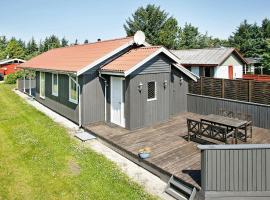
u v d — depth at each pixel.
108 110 15.22
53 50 27.61
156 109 14.63
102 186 8.83
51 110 19.98
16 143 12.73
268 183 7.65
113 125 14.55
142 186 8.95
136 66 12.95
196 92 18.27
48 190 8.59
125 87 13.63
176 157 10.30
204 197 7.70
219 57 28.12
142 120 14.04
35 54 70.69
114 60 14.99
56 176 9.48
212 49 30.98
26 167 10.19
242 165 7.60
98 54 15.41
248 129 13.84
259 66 41.66
